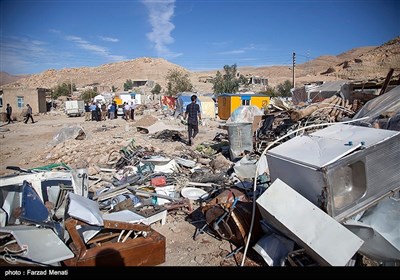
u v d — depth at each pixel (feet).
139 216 14.14
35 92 123.24
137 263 10.99
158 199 18.35
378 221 10.95
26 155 34.53
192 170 25.11
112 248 10.57
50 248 9.94
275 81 283.59
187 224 15.80
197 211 17.31
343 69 241.14
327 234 9.46
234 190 15.43
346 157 10.32
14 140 47.34
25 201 11.31
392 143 11.24
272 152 13.10
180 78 172.76
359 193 10.82
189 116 38.22
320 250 9.32
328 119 28.63
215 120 81.97
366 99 38.06
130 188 19.48
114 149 31.71
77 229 11.35
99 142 35.35
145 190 19.70
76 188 14.83
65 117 108.99
